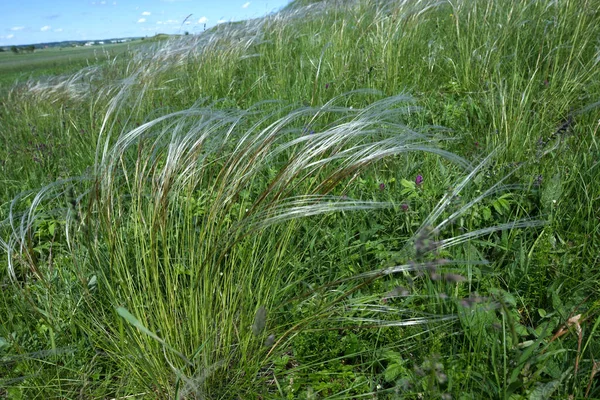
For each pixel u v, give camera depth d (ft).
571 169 8.74
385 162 9.90
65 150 14.53
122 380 6.47
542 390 5.21
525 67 13.85
